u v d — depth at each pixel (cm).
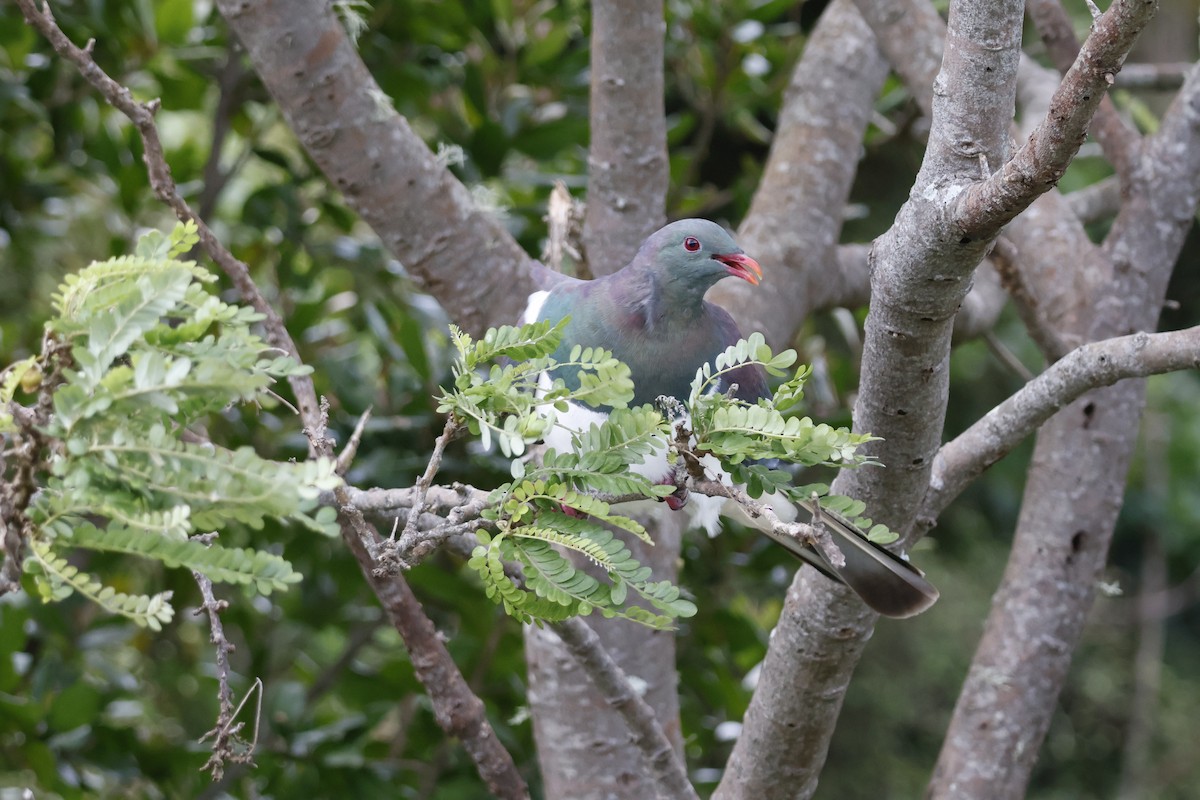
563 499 294
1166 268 660
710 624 790
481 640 738
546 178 806
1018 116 873
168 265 272
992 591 1530
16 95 770
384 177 581
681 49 870
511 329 315
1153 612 1438
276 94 571
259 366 260
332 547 752
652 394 511
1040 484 648
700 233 496
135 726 802
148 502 243
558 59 812
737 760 493
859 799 1530
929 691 1541
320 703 856
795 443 294
